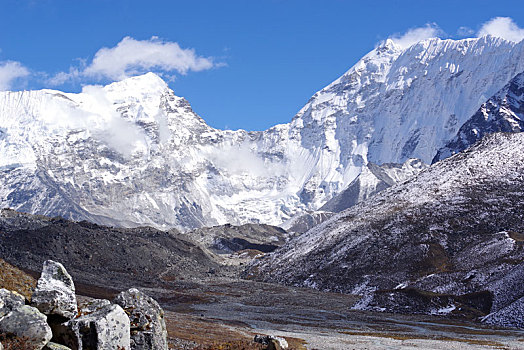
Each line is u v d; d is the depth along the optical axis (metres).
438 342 92.69
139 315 35.41
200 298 177.62
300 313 149.88
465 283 166.00
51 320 31.59
